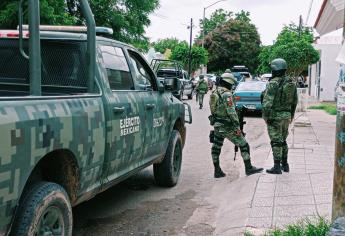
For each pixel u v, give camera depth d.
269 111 7.66
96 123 4.73
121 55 6.00
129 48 6.33
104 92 5.09
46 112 3.85
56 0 18.20
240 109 8.23
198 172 8.94
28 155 3.56
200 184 8.02
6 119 3.31
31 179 3.98
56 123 3.95
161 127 6.98
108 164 5.11
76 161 4.36
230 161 10.01
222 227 5.73
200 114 21.62
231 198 7.00
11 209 3.44
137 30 26.25
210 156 10.65
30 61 4.00
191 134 14.42
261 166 8.67
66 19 18.56
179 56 52.56
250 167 7.98
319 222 4.92
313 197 6.39
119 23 24.73
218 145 8.32
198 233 5.67
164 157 7.48
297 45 23.06
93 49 4.92
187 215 6.37
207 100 32.72
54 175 4.39
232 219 5.85
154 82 6.97
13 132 3.37
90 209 6.56
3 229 3.42
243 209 6.04
